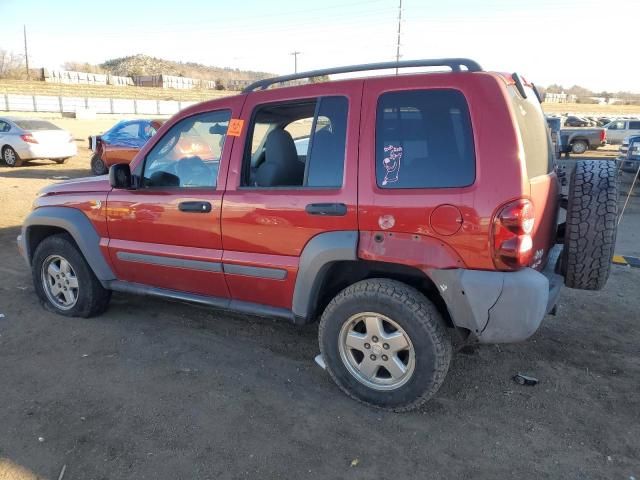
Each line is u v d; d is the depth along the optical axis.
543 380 3.62
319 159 3.30
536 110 3.52
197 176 3.85
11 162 16.42
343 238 3.16
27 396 3.37
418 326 3.01
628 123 29.30
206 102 3.83
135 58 179.25
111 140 14.09
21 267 6.12
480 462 2.80
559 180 3.97
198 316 4.70
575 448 2.91
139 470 2.71
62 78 100.50
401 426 3.10
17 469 2.71
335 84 3.29
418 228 2.95
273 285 3.53
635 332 4.39
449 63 3.09
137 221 4.07
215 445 2.91
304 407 3.28
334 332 3.30
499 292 2.82
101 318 4.63
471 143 2.86
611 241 3.31
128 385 3.52
